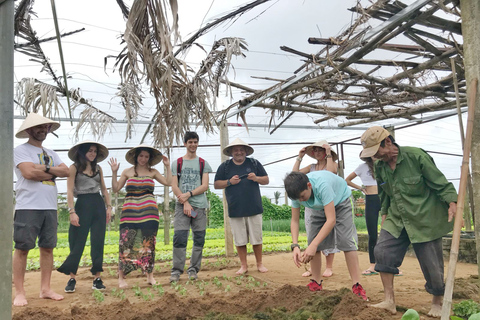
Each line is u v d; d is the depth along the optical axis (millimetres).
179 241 6199
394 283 5797
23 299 4777
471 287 4875
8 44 2693
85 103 6891
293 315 3711
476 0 3260
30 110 5676
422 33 4832
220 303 4230
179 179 6410
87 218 5543
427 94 6648
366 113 8297
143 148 5941
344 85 6348
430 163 3709
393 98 7250
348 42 4879
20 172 4852
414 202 3746
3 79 2664
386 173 3951
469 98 3248
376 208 6398
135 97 4859
